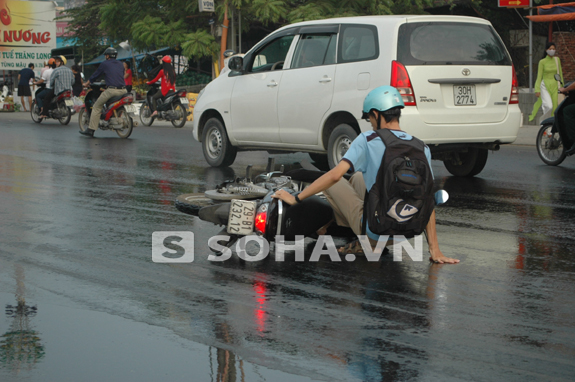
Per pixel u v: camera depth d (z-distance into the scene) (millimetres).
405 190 4426
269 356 3254
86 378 3029
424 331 3574
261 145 9578
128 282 4445
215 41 22281
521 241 5602
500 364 3170
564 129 10023
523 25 26094
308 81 8633
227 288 4316
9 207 7109
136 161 11156
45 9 36094
